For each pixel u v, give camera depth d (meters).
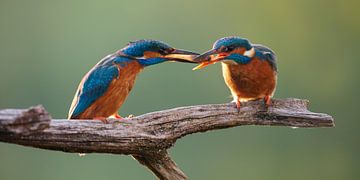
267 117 7.51
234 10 21.69
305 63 21.92
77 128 6.50
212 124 7.30
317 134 19.86
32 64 21.02
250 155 18.88
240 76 7.86
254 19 22.02
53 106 19.81
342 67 21.75
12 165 19.22
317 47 22.08
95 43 20.42
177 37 20.52
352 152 20.14
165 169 7.31
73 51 20.59
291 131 19.53
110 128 6.72
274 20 22.16
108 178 17.62
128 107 17.73
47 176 18.61
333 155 20.00
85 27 20.75
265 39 22.05
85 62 20.27
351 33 22.02
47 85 20.31
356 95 21.20
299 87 21.70
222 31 21.06
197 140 18.14
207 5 21.00
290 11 22.16
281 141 19.34
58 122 6.42
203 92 18.02
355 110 21.25
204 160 17.98
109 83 7.74
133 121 6.89
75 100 8.09
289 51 22.08
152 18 20.42
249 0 21.97
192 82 18.05
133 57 7.94
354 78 21.44
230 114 7.37
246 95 8.02
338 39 22.11
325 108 21.39
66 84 20.03
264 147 19.19
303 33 22.19
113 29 20.42
